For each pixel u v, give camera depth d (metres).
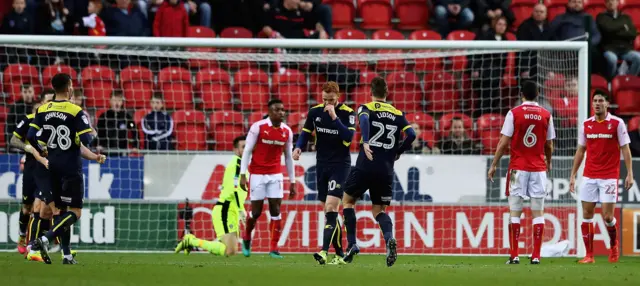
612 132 37.47
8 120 48.81
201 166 45.44
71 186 30.81
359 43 43.88
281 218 45.19
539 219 36.00
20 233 40.12
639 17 65.81
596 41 60.84
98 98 53.19
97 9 59.44
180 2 58.28
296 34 58.47
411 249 45.41
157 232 45.00
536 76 53.34
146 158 45.16
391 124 30.17
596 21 60.97
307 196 45.56
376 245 45.47
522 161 35.62
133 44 43.41
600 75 60.16
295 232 45.41
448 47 43.94
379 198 30.56
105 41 43.50
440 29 62.06
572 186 38.72
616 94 58.16
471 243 45.44
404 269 29.39
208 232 45.31
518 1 65.38
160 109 49.03
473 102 54.97
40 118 30.62
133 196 44.97
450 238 45.44
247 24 60.34
